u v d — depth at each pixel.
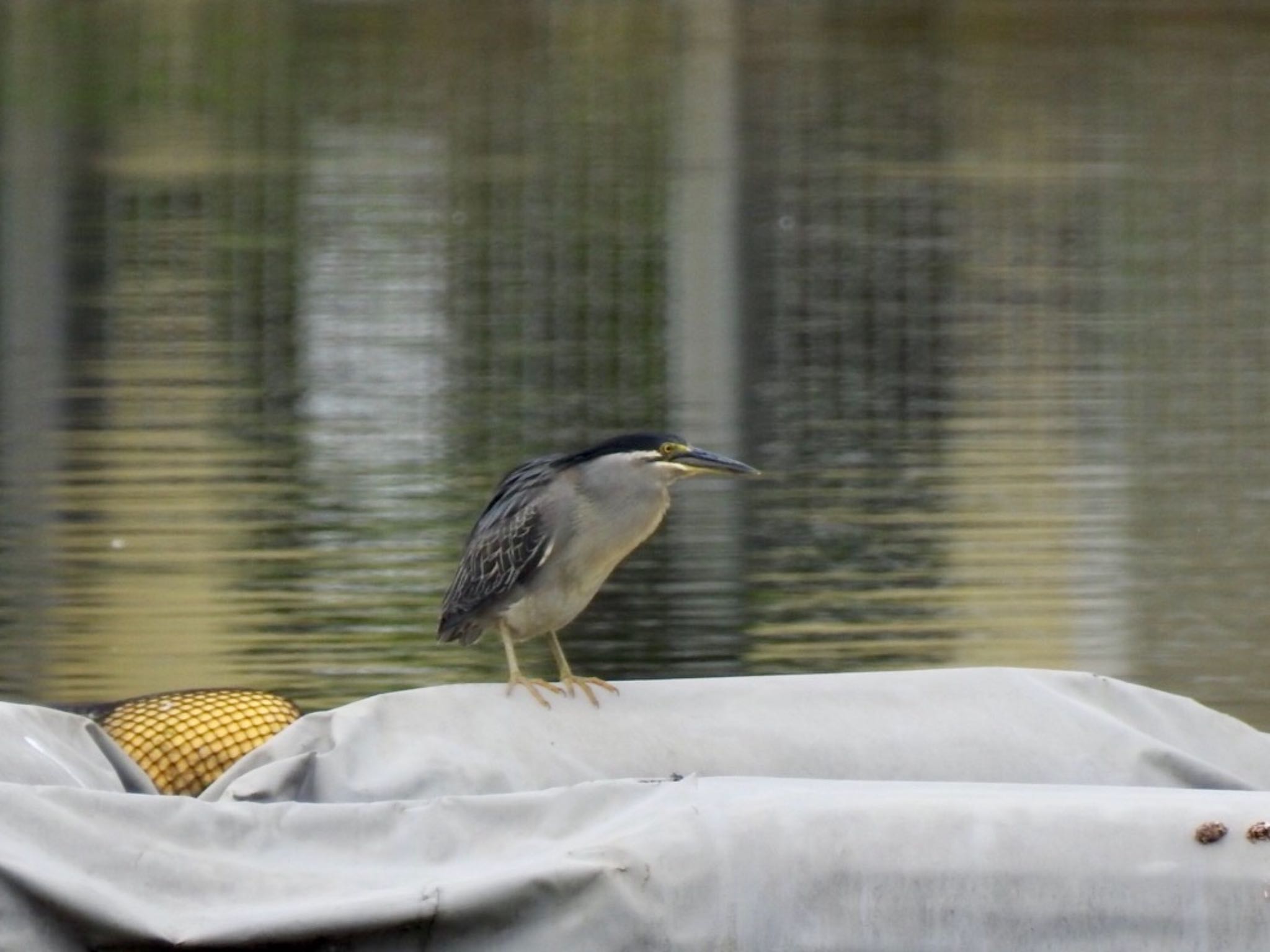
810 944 4.93
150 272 25.03
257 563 12.80
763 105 42.31
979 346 21.19
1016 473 15.66
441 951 4.88
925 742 5.92
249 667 10.70
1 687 10.24
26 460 15.64
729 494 15.02
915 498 14.83
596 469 7.11
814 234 28.48
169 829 5.02
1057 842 4.94
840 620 11.83
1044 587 12.54
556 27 53.12
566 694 6.03
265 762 5.73
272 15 53.69
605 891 4.88
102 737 6.03
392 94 42.97
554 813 5.13
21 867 4.81
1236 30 53.28
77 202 30.23
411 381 19.31
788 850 4.95
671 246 27.56
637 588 12.45
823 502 14.75
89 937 4.83
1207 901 4.89
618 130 38.97
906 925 4.92
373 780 5.60
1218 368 19.94
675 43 51.28
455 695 5.97
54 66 45.47
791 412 18.03
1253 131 38.34
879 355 20.67
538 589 7.13
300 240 27.47
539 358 20.47
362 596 12.07
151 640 11.01
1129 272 25.67
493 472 15.54
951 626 11.66
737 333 21.88
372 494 14.72
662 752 5.88
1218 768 5.93
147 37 49.66
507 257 26.64
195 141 36.69
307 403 18.11
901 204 31.00
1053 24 54.84
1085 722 5.99
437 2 56.09
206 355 20.28
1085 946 4.90
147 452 16.05
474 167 34.47
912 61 48.81
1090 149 36.53
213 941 4.80
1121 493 14.98
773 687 6.08
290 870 5.00
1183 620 11.79
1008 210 30.36
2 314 22.33
